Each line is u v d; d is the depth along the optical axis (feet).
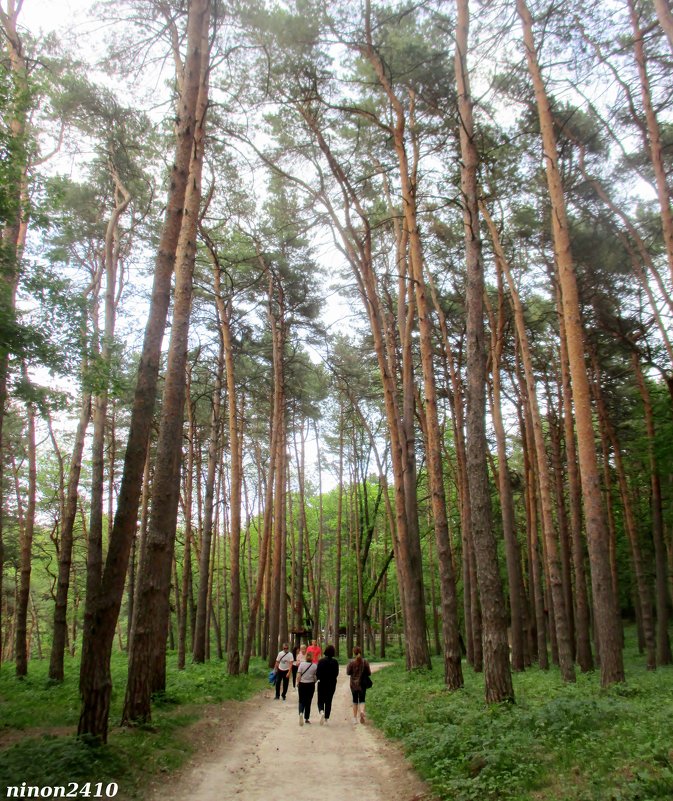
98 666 24.49
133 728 29.37
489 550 35.27
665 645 66.95
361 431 127.44
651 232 56.65
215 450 82.64
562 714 25.86
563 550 77.20
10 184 34.60
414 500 67.31
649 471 69.97
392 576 164.66
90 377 39.42
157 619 33.24
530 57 43.73
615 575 74.28
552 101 47.57
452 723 30.78
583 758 20.02
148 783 21.97
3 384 38.22
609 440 76.95
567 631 50.24
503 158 53.78
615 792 16.16
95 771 21.31
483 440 36.52
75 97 52.21
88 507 125.08
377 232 74.33
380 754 28.94
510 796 18.35
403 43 47.26
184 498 105.50
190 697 44.04
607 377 72.64
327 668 39.52
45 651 182.39
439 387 83.30
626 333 62.28
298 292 82.17
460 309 74.79
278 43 47.73
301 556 122.42
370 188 64.34
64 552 57.77
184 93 32.07
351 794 21.88
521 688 45.11
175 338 37.42
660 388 72.59
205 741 31.12
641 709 26.02
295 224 71.36
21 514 93.40
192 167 41.52
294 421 118.11
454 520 120.78
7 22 46.75
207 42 41.68
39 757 21.40
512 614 65.72
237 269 78.38
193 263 39.88
